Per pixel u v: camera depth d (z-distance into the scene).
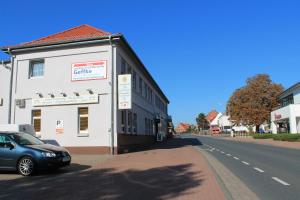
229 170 14.71
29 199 8.89
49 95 25.45
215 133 120.44
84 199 8.84
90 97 24.52
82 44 25.09
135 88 32.69
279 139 48.28
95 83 24.67
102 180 11.98
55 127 25.00
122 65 26.94
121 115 25.80
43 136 25.16
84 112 24.83
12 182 11.78
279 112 59.03
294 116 51.66
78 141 24.44
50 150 13.68
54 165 13.52
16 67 26.48
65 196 9.23
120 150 24.58
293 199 8.77
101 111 24.31
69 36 26.64
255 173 13.73
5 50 26.53
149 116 42.00
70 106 24.95
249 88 75.50
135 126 31.94
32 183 11.52
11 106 26.23
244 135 81.12
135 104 31.80
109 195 9.31
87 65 24.97
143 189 10.19
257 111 73.69
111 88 24.31
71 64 25.28
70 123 24.80
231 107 77.88
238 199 8.70
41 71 26.39
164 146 35.81
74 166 16.36
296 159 19.75
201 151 27.22
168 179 12.12
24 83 26.14
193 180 11.84
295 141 43.06
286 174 13.39
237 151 27.28
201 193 9.48
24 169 13.31
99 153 23.88
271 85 74.81
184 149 29.69
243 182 11.44
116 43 24.81
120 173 13.79
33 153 13.33
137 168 15.38
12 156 13.48
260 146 34.91
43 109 25.48
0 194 9.61
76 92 24.88
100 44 24.95
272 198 8.88
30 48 25.95
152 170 14.64
